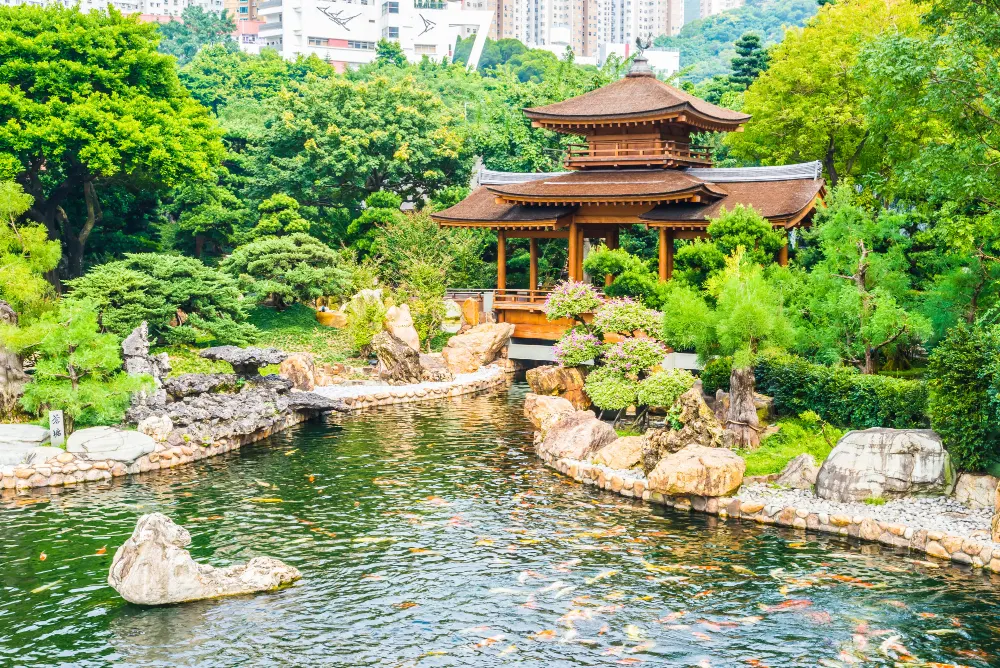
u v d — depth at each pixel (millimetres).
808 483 30609
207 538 27391
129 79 62562
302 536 27641
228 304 51375
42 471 33062
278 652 20547
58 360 35562
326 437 40562
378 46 163000
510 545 26891
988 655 20203
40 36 57156
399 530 28172
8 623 21906
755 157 67438
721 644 20750
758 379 36344
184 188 72125
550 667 19797
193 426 37312
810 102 59438
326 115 78875
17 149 54875
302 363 48375
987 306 35844
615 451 34406
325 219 77812
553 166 79875
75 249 62438
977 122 32750
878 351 36219
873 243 38969
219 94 118000
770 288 35531
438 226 66312
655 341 40156
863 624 21672
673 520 29312
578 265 58375
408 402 49062
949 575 24609
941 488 28812
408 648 20672
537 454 37562
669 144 57656
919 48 31891
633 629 21469
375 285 64438
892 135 43781
